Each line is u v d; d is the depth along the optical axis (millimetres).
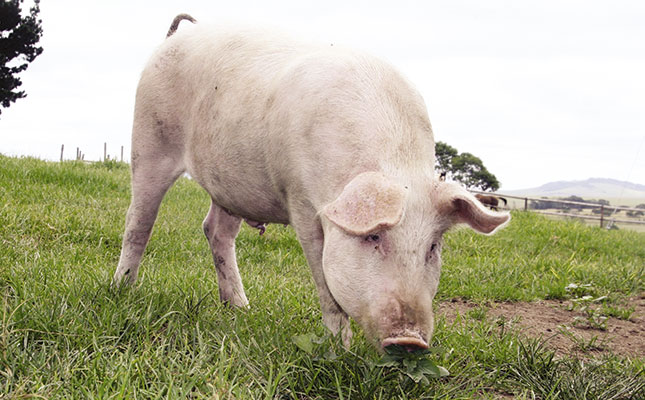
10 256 4879
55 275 4273
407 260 2988
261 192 3951
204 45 4332
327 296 3594
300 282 5605
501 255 8055
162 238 6738
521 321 5148
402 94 3590
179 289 4371
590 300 5836
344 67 3555
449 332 4016
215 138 4066
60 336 3238
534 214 14109
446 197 3080
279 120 3613
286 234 7934
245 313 4082
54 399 2568
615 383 3373
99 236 6391
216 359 3225
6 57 39562
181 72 4383
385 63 3748
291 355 3248
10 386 2701
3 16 39156
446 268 6766
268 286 5031
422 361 2957
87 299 3797
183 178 13117
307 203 3535
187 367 3006
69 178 9859
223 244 4711
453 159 62812
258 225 4492
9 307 3465
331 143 3355
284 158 3596
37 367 2906
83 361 2994
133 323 3506
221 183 4164
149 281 4488
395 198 2613
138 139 4566
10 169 9453
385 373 3156
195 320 3816
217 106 4062
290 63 3828
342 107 3406
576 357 3840
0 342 2965
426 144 3512
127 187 10195
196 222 8023
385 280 2979
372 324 2965
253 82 3904
